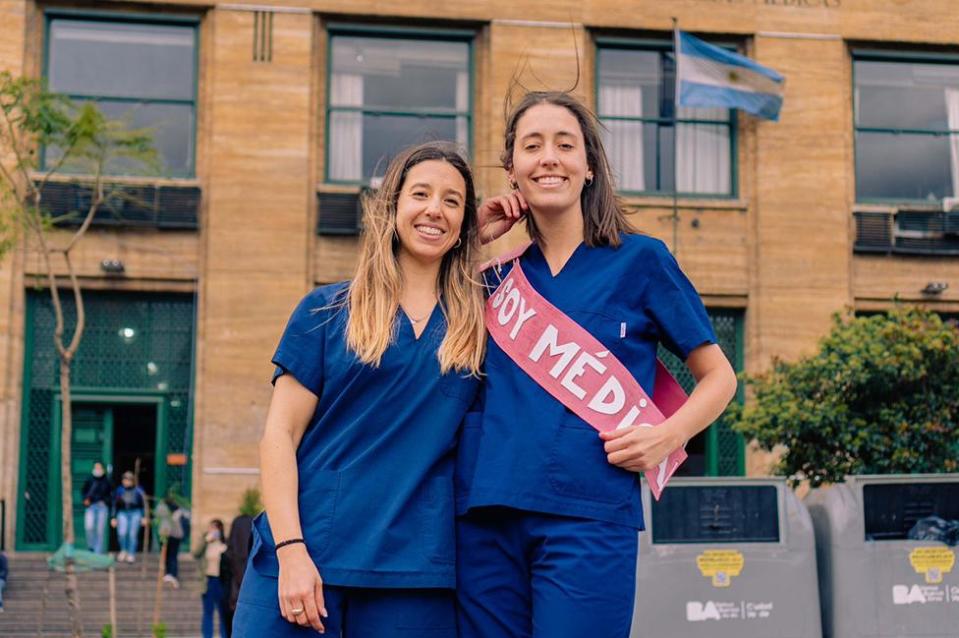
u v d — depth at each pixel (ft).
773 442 41.47
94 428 58.54
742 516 24.31
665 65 62.64
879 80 64.34
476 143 60.80
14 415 56.70
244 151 58.80
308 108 59.52
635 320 10.55
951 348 39.78
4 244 43.16
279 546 9.96
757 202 61.41
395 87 61.36
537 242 11.12
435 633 10.30
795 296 60.80
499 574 10.32
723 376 10.59
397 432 10.37
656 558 23.89
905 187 63.72
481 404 10.67
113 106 59.88
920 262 62.18
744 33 62.18
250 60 59.41
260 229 58.39
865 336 41.34
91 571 52.24
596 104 61.57
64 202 57.26
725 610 23.91
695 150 62.39
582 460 10.04
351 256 59.26
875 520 24.80
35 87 44.65
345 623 10.30
